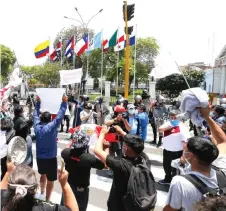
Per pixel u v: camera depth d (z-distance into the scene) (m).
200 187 2.41
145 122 7.97
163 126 7.09
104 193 6.69
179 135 6.93
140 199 3.15
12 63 47.84
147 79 49.94
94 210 5.78
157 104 12.34
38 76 44.44
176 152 6.94
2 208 1.94
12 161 2.48
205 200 1.71
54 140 5.52
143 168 3.34
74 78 11.21
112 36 22.31
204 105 2.71
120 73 45.34
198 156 2.51
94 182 7.39
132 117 7.79
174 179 2.52
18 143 2.61
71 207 2.31
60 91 6.04
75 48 22.86
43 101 6.08
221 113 7.59
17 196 1.91
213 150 2.51
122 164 3.30
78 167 4.10
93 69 47.66
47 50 20.17
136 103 11.17
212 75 52.28
